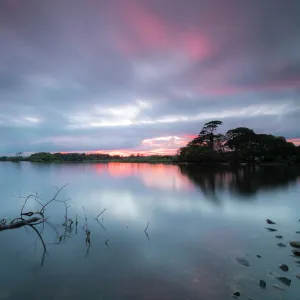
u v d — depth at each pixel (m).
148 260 8.33
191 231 11.60
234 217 14.27
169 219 14.02
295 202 18.48
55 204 19.19
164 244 9.88
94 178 42.00
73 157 185.75
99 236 11.04
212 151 92.31
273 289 6.33
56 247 9.70
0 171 63.41
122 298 6.09
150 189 27.08
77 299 6.11
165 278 7.05
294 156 87.50
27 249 9.52
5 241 10.47
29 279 7.13
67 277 7.24
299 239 10.23
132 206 18.00
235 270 7.43
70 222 13.54
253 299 5.91
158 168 74.19
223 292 6.25
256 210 15.98
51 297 6.20
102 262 8.23
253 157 86.25
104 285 6.72
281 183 29.89
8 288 6.66
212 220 13.66
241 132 90.31
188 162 107.69
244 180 33.97
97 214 15.57
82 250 9.36
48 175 49.41
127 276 7.22
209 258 8.38
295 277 6.93
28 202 20.19
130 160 170.12
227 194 22.55
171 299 6.00
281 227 12.10
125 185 31.12
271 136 93.06
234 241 10.07
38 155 175.12
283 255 8.50
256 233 11.11
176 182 33.75
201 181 34.09
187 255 8.69
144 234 11.27
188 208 16.95
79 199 21.27
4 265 8.10
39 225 13.13
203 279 6.94
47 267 7.91
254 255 8.55
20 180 39.19
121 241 10.31
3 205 19.11
